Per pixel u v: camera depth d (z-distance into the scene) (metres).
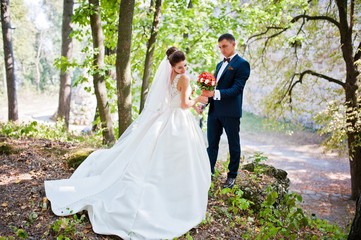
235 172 4.90
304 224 4.40
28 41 43.03
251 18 10.23
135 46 10.61
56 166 5.12
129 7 6.45
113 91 10.25
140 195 3.68
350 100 11.00
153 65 10.65
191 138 4.08
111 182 3.97
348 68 11.52
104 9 9.24
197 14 10.19
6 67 13.63
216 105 4.68
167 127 4.01
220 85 4.65
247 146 20.73
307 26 13.37
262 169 5.82
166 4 9.86
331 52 14.04
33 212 3.74
